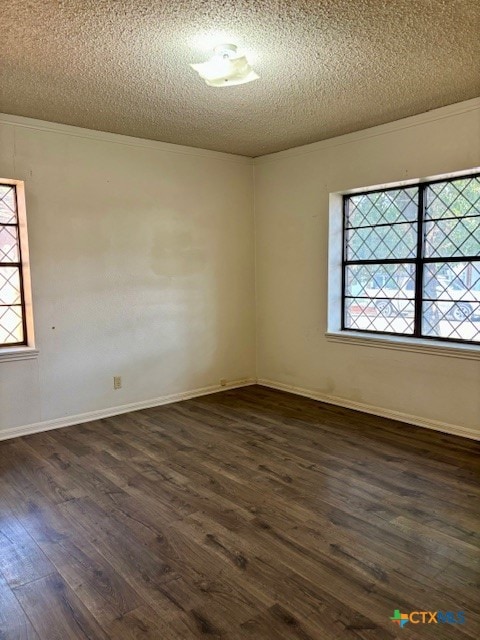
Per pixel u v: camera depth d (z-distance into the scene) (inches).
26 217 151.1
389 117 152.0
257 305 215.2
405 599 76.5
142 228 177.2
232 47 100.8
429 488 114.1
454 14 90.0
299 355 197.9
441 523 98.7
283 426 160.6
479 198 143.6
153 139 175.5
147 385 183.3
